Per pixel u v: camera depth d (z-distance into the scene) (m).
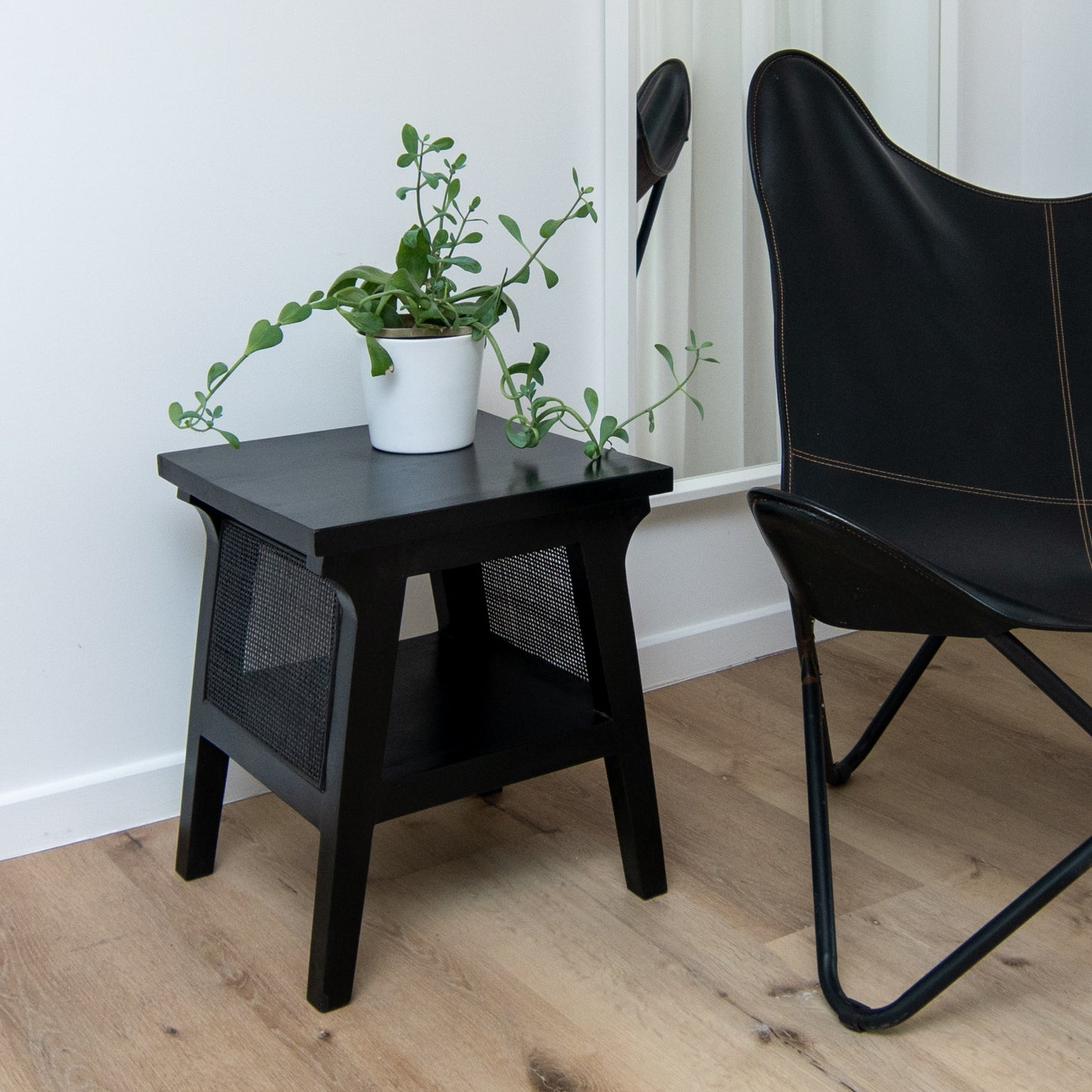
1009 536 1.51
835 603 1.22
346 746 1.23
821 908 1.28
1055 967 1.33
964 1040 1.22
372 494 1.29
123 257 1.53
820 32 2.09
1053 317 1.60
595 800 1.74
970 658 2.21
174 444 1.62
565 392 1.95
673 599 2.12
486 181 1.80
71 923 1.44
